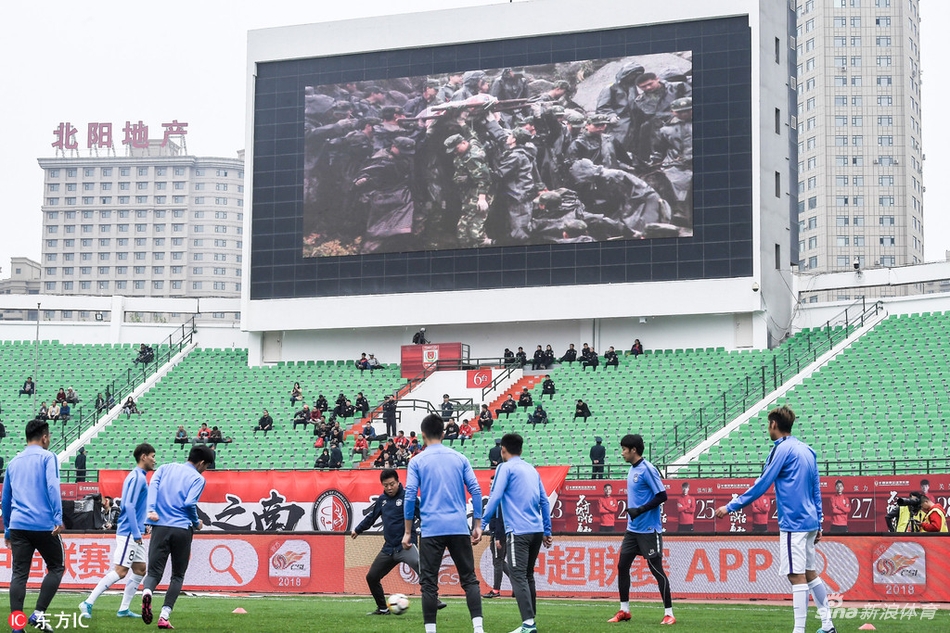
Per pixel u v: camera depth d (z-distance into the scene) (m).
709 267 40.03
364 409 40.47
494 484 13.16
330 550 21.30
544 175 41.50
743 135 40.09
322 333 45.50
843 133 142.00
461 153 42.31
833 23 143.38
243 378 44.72
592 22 41.69
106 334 49.19
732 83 40.34
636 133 40.84
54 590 13.01
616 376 40.25
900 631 14.11
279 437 40.00
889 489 27.00
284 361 45.72
